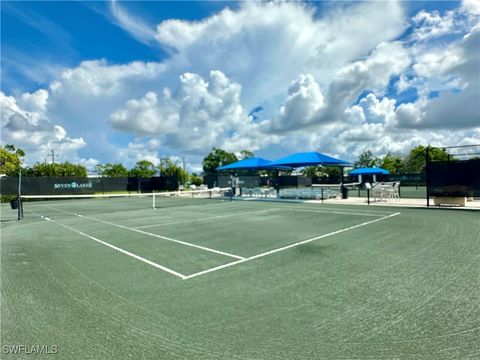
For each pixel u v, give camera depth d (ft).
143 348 9.66
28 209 65.05
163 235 29.71
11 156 104.99
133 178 110.83
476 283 14.84
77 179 98.22
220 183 116.98
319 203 64.08
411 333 10.19
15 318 12.02
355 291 14.10
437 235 27.02
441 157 107.96
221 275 16.93
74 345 9.92
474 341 9.60
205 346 9.68
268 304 12.85
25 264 19.83
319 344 9.65
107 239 28.19
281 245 24.30
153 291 14.65
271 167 78.54
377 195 69.31
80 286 15.53
